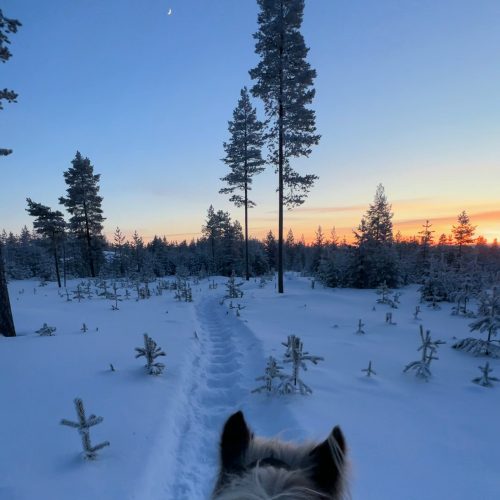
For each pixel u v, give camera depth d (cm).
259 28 2120
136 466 454
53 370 813
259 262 5562
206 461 511
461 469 452
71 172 4459
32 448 493
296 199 2233
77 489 408
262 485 103
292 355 700
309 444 146
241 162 3419
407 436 538
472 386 751
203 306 2006
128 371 816
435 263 2027
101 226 4650
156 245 7069
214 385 823
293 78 2083
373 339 1158
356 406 645
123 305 1927
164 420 585
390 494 398
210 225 5972
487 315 1013
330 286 2681
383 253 2680
